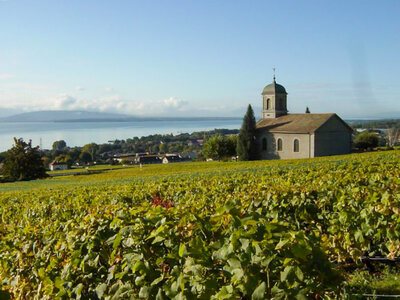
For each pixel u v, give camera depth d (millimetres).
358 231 7496
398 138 128875
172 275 4469
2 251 7926
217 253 4180
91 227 6387
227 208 4684
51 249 7023
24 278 7289
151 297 4598
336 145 73688
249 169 37531
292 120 79250
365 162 26922
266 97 87875
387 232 7363
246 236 4066
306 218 8688
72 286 5570
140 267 4730
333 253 7883
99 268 5582
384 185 9539
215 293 4113
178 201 13023
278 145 76938
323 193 9242
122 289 4793
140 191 17641
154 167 75750
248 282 3783
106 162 158875
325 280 3945
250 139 79625
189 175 35688
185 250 4461
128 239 5262
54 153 169125
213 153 91062
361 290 6621
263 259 3842
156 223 5285
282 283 3775
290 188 10016
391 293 6434
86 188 24828
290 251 3955
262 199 8984
